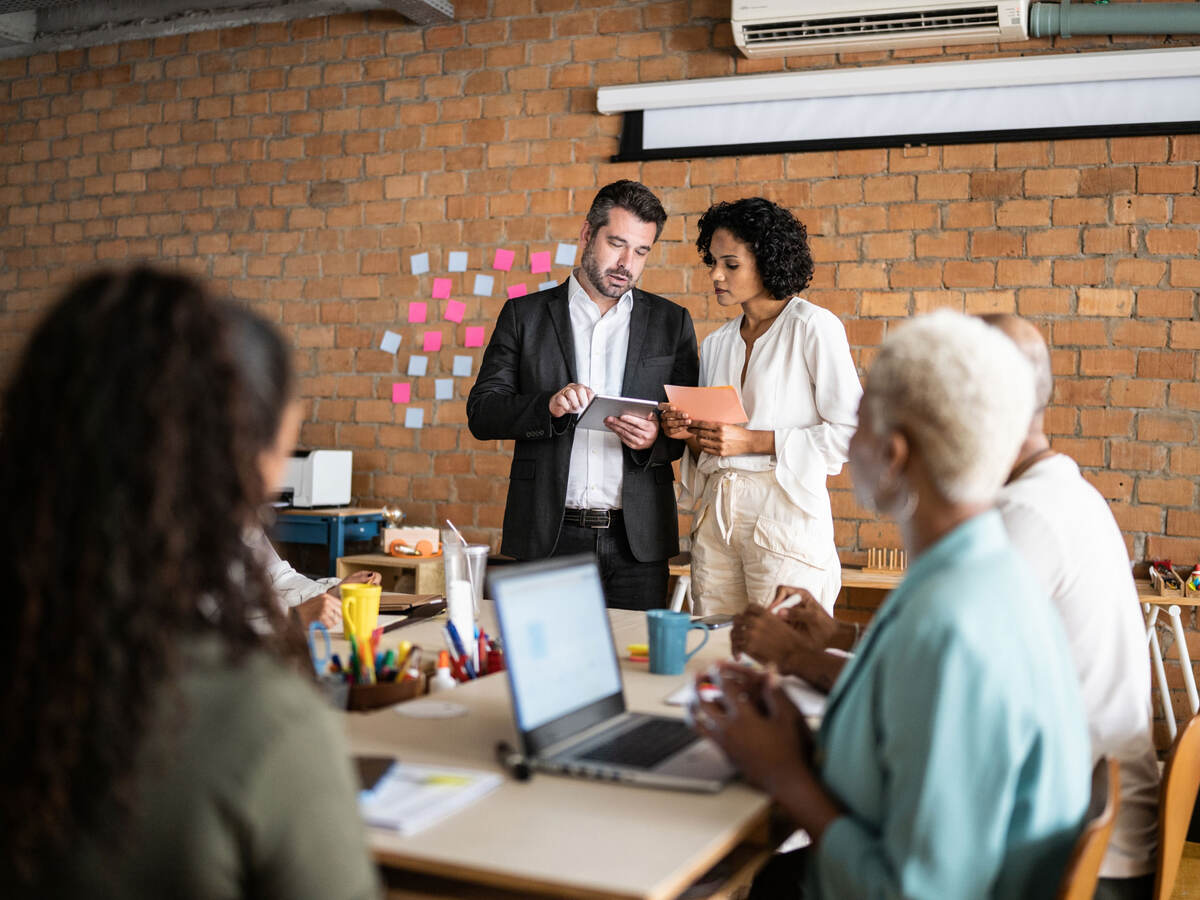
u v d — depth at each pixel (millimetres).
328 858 677
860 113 4035
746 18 3973
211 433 694
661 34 4312
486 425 2701
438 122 4664
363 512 4488
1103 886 1354
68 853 659
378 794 1103
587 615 1413
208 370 694
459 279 4645
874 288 4043
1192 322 3711
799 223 2596
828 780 1089
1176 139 3707
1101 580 1394
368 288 4797
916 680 977
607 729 1359
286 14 4910
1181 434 3729
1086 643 1384
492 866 947
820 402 2531
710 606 2635
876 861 994
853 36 3945
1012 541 1399
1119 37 3775
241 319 750
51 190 5363
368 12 4785
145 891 654
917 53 3990
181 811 650
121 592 659
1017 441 1049
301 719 686
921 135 3949
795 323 2572
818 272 4105
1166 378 3742
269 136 4965
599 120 4414
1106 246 3787
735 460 2559
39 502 664
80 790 651
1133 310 3770
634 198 2658
